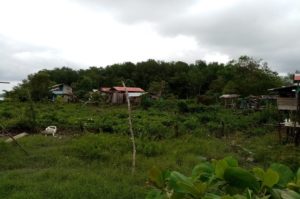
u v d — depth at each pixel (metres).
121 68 77.50
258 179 1.23
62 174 7.85
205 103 36.69
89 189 6.64
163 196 1.36
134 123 18.77
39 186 6.82
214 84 60.59
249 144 14.39
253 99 34.66
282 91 19.45
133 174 8.06
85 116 23.25
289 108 17.19
